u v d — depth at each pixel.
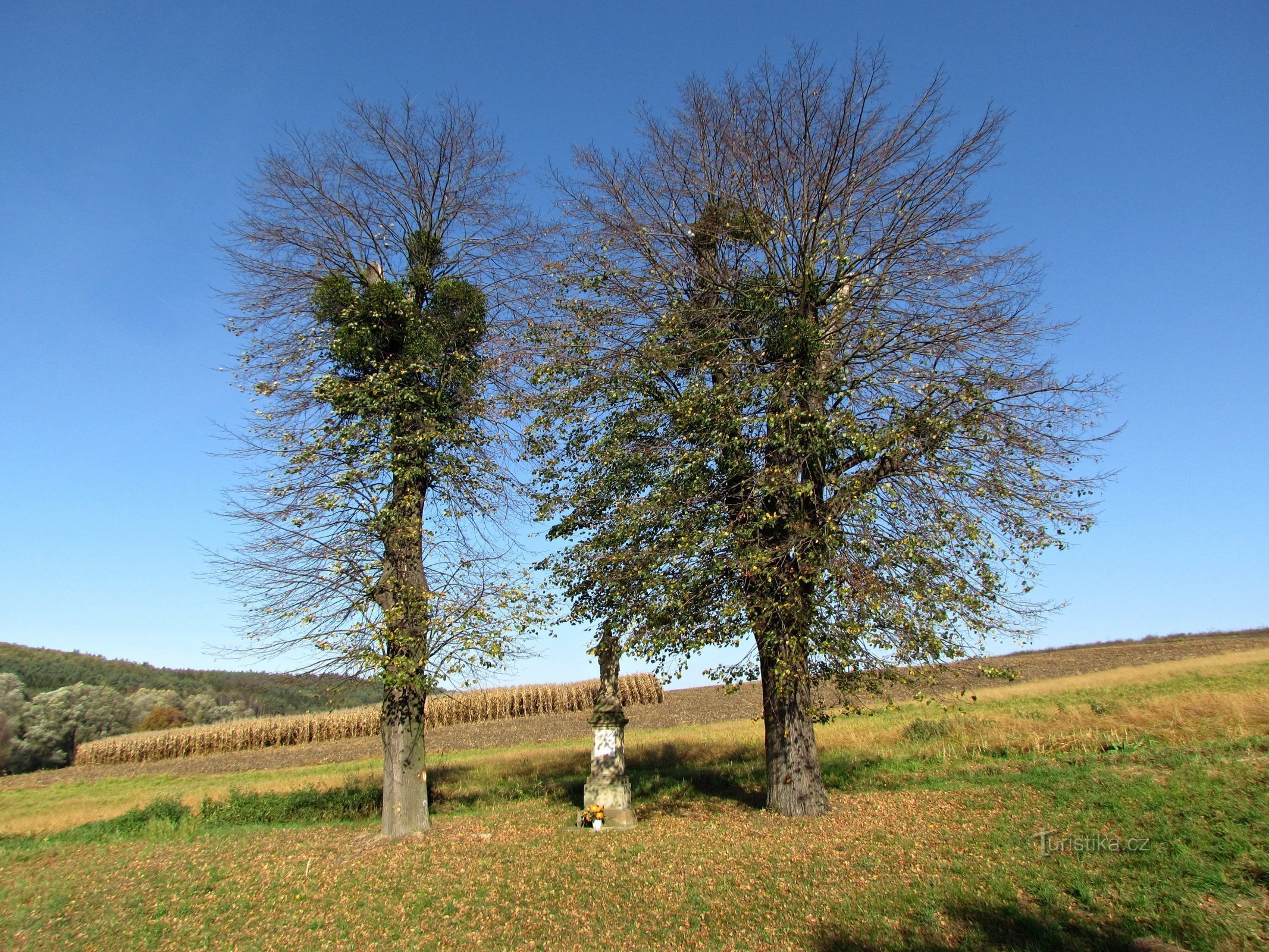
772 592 12.13
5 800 33.22
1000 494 11.79
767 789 13.44
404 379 14.77
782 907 8.48
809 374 12.47
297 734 52.16
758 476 12.03
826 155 13.73
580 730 40.56
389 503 14.45
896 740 19.97
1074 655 49.62
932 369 12.56
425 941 8.54
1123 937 6.64
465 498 15.55
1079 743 15.89
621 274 14.56
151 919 9.72
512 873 10.68
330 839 14.16
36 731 63.38
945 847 9.52
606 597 13.73
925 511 11.69
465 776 23.48
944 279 13.39
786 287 13.59
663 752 24.48
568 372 14.55
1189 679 26.56
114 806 25.50
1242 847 7.86
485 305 16.11
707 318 13.85
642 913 8.84
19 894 10.99
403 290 15.47
